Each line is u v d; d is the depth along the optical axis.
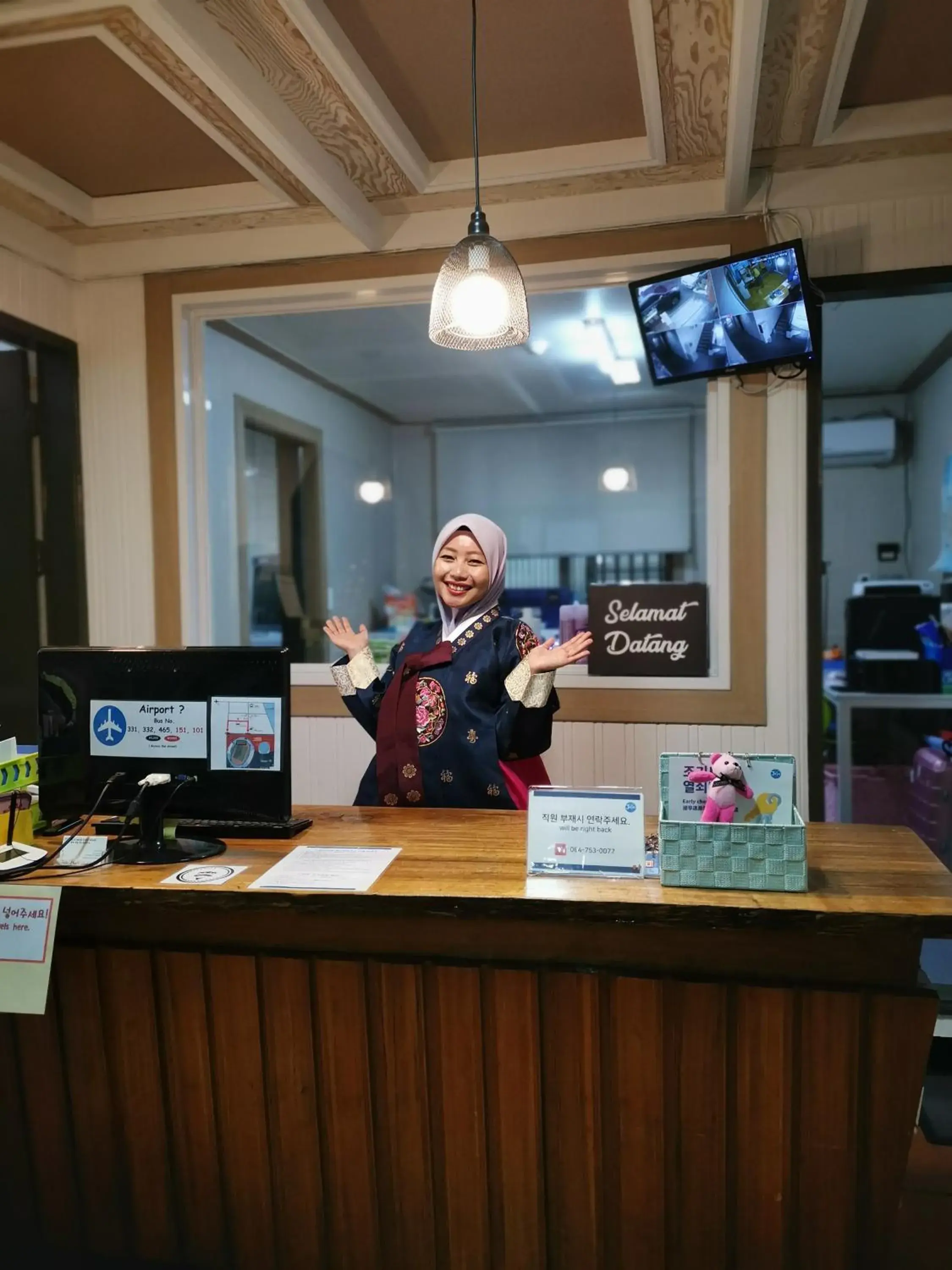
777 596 2.54
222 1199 1.40
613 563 5.62
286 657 1.45
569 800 1.32
